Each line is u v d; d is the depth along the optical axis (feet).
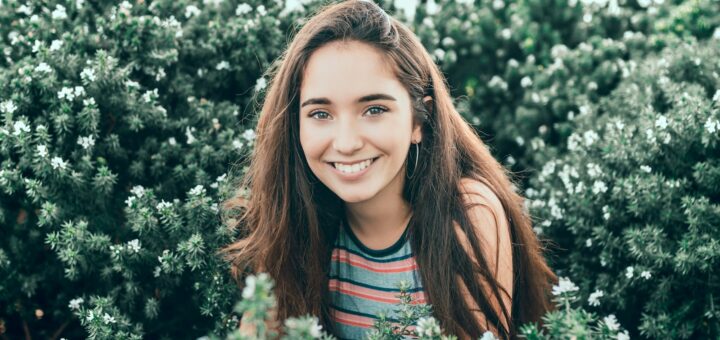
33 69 7.83
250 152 8.47
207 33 9.90
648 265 7.96
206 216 7.68
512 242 7.16
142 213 7.42
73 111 7.89
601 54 12.40
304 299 6.89
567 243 9.40
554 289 5.01
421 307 5.86
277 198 6.89
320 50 5.91
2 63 8.84
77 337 8.38
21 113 7.86
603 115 10.51
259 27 9.96
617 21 13.67
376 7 6.30
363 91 5.73
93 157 8.03
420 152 6.60
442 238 6.49
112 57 8.39
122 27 8.66
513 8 13.74
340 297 7.04
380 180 5.96
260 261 7.03
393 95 5.84
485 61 13.35
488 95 13.04
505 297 6.81
